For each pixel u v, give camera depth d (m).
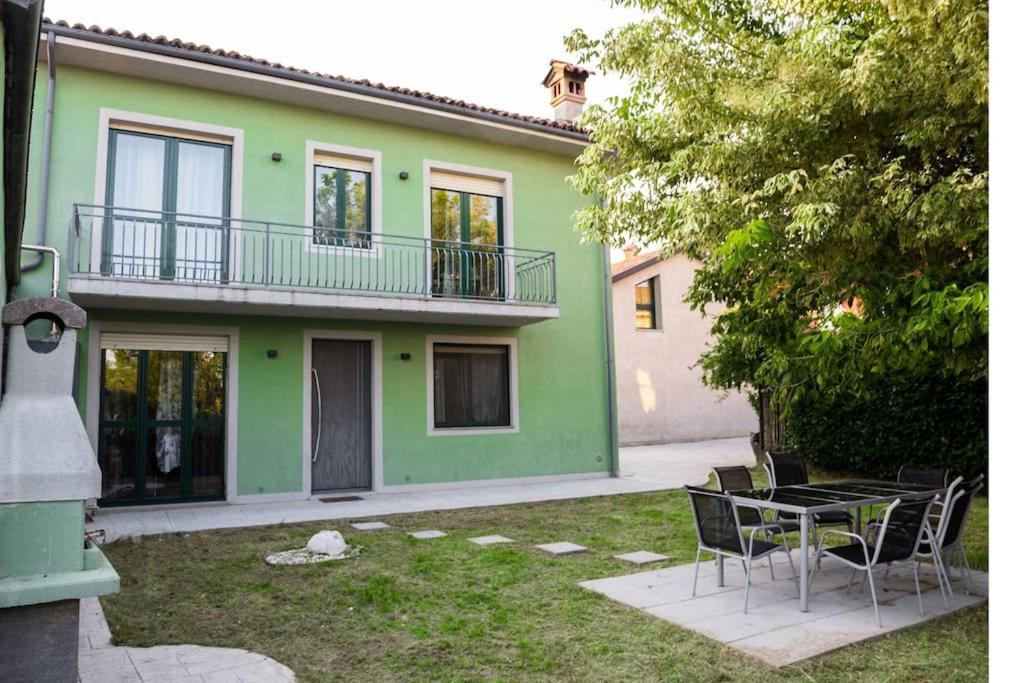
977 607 4.86
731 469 6.61
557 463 12.69
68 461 2.53
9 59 2.46
